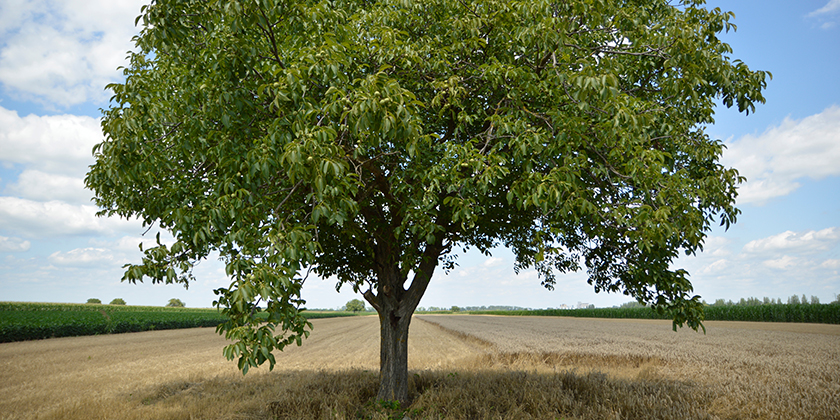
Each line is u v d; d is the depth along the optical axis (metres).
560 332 29.52
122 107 4.66
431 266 7.89
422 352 19.47
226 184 4.44
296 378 10.34
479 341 23.38
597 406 6.50
